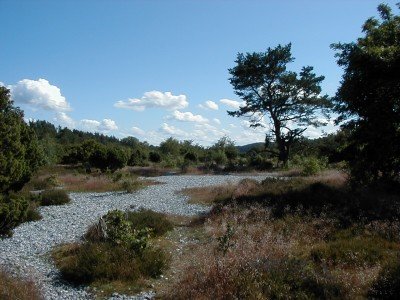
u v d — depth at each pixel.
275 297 6.87
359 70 14.75
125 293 8.16
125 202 22.05
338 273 7.97
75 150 54.81
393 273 7.04
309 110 47.09
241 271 7.68
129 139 109.81
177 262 10.15
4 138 12.83
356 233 10.98
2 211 10.37
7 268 9.65
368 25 15.98
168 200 22.11
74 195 26.31
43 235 13.96
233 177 36.94
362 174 15.66
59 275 9.41
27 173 14.31
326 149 24.47
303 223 12.54
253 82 46.56
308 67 46.75
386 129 14.30
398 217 12.40
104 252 9.81
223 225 13.02
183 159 60.16
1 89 13.46
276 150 57.53
